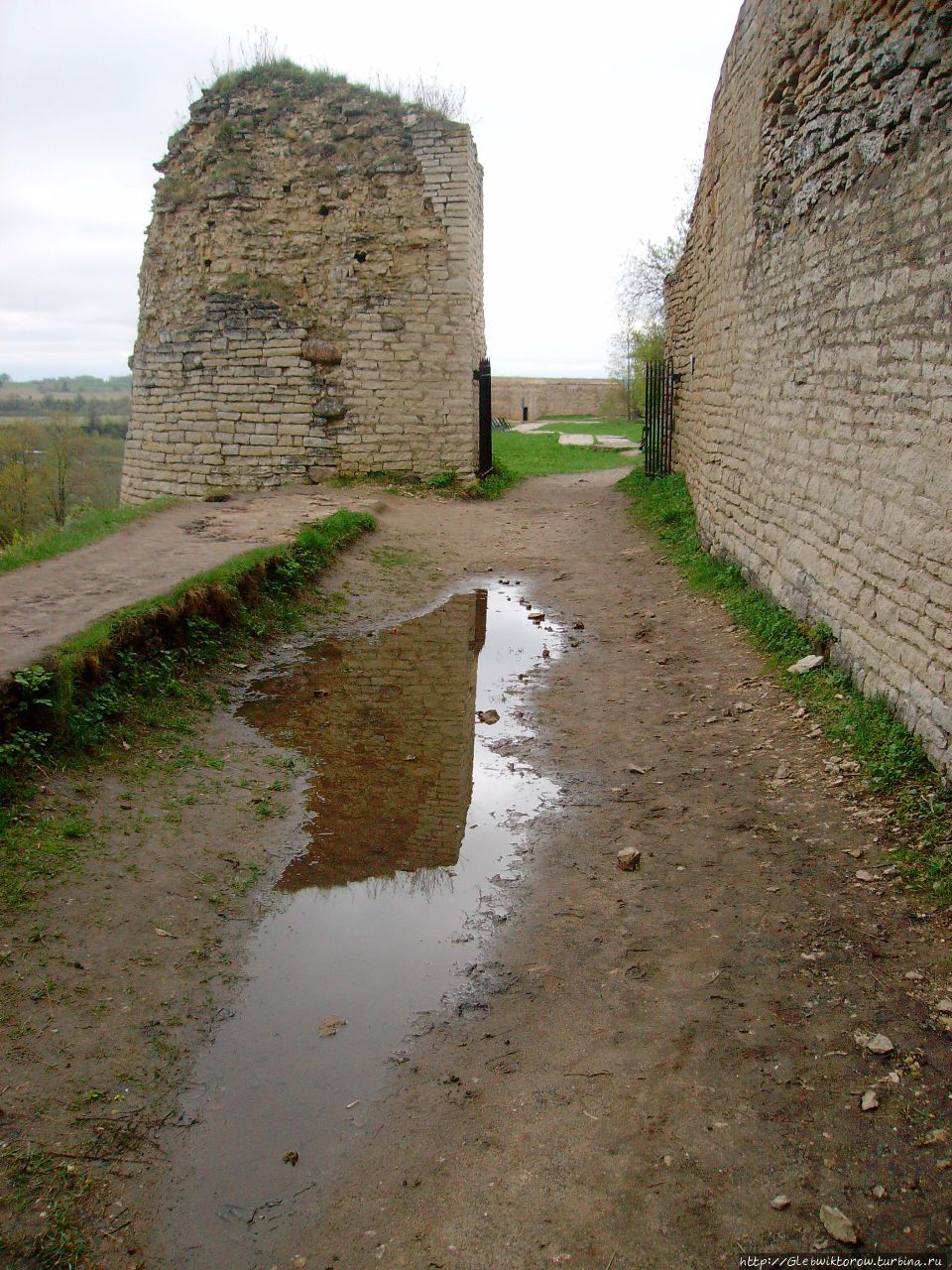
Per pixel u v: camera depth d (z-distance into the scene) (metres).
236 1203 2.82
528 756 6.29
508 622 9.57
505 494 16.98
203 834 4.96
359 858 4.95
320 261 15.70
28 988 3.58
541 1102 3.19
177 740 5.96
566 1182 2.85
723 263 10.56
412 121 15.46
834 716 5.95
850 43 6.26
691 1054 3.38
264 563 8.95
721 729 6.41
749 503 9.06
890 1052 3.27
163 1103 3.20
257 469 16.09
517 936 4.24
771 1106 3.09
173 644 7.02
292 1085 3.31
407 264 15.64
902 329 5.45
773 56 8.16
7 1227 2.64
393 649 8.59
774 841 4.84
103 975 3.75
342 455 15.98
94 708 5.62
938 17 5.01
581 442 26.81
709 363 11.45
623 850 4.84
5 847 4.33
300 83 15.87
